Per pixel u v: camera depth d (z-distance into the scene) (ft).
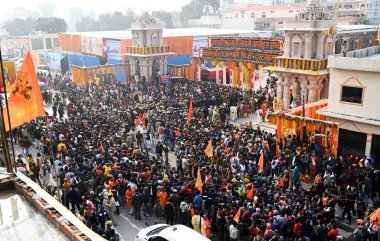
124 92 134.92
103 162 64.80
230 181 57.57
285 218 45.57
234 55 139.13
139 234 44.80
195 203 52.54
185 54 189.67
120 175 59.98
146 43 159.33
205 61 152.05
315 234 44.37
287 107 108.27
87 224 45.73
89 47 213.66
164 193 54.85
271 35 225.35
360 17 277.44
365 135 73.05
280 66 108.58
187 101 111.04
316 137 72.54
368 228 46.29
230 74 147.02
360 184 58.70
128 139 83.20
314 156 68.08
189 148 73.56
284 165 68.59
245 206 49.24
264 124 104.06
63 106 117.29
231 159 67.41
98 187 57.72
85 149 70.95
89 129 84.12
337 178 62.80
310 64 101.45
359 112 72.90
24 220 20.88
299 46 104.68
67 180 59.41
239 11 356.38
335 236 43.93
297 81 108.78
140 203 57.16
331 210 48.26
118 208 59.11
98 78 156.76
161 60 163.84
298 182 63.05
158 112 98.37
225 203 51.39
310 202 52.01
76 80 164.86
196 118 92.58
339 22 274.16
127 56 168.04
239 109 113.39
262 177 61.77
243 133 80.89
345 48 85.30
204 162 65.05
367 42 194.59
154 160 68.90
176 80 149.48
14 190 24.82
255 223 46.03
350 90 73.56
